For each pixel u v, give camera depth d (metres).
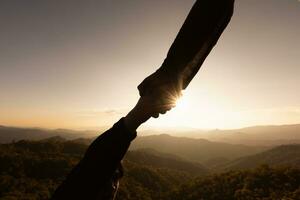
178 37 0.60
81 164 0.61
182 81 0.60
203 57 0.61
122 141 0.60
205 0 0.59
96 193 0.60
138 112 0.59
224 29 0.60
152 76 0.60
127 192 107.50
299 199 81.50
